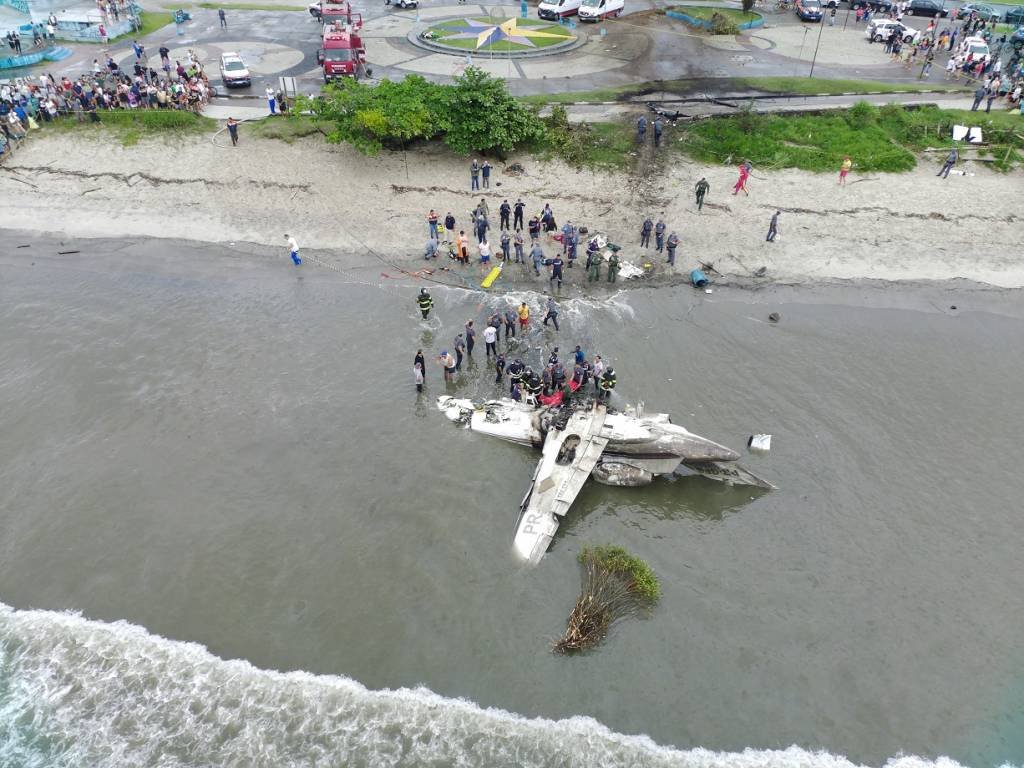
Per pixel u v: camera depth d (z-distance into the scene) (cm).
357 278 3350
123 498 2261
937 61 5469
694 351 2886
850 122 4216
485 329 2856
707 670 1814
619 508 2267
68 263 3450
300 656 1831
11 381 2708
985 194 3806
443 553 2094
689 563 2086
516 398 2609
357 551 2098
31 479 2317
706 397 2656
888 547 2130
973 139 4081
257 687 1761
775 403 2631
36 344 2900
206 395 2664
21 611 1930
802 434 2500
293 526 2173
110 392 2670
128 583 2006
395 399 2656
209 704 1725
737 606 1966
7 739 1653
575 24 6169
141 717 1698
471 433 2509
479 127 3800
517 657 1833
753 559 2098
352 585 2003
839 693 1773
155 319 3067
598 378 2600
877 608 1964
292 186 3888
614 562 2019
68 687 1759
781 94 4612
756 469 2369
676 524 2209
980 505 2255
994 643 1886
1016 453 2442
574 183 3878
